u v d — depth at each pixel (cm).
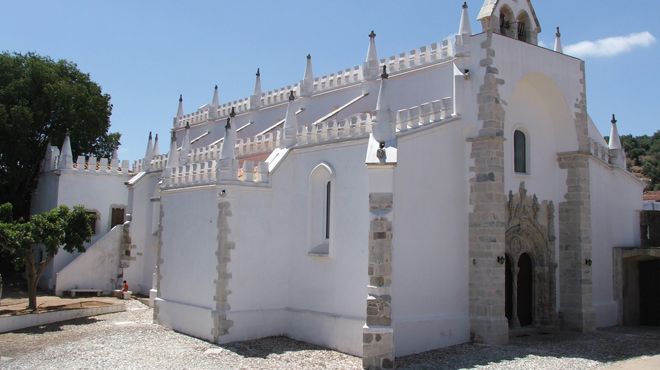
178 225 3203
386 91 2597
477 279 2752
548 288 3216
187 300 3048
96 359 2377
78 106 5534
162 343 2731
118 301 4184
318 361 2388
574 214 3288
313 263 2842
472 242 2789
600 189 3556
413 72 3322
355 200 2662
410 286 2556
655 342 2880
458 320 2708
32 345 2702
